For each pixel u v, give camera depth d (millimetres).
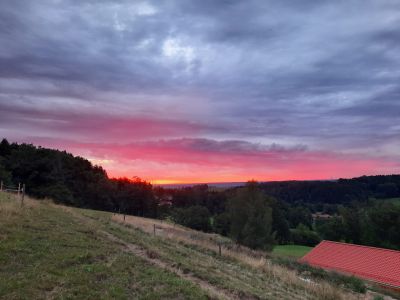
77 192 81688
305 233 72812
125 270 11117
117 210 92188
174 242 21031
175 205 106750
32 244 12008
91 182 86688
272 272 17469
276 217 69438
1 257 10266
